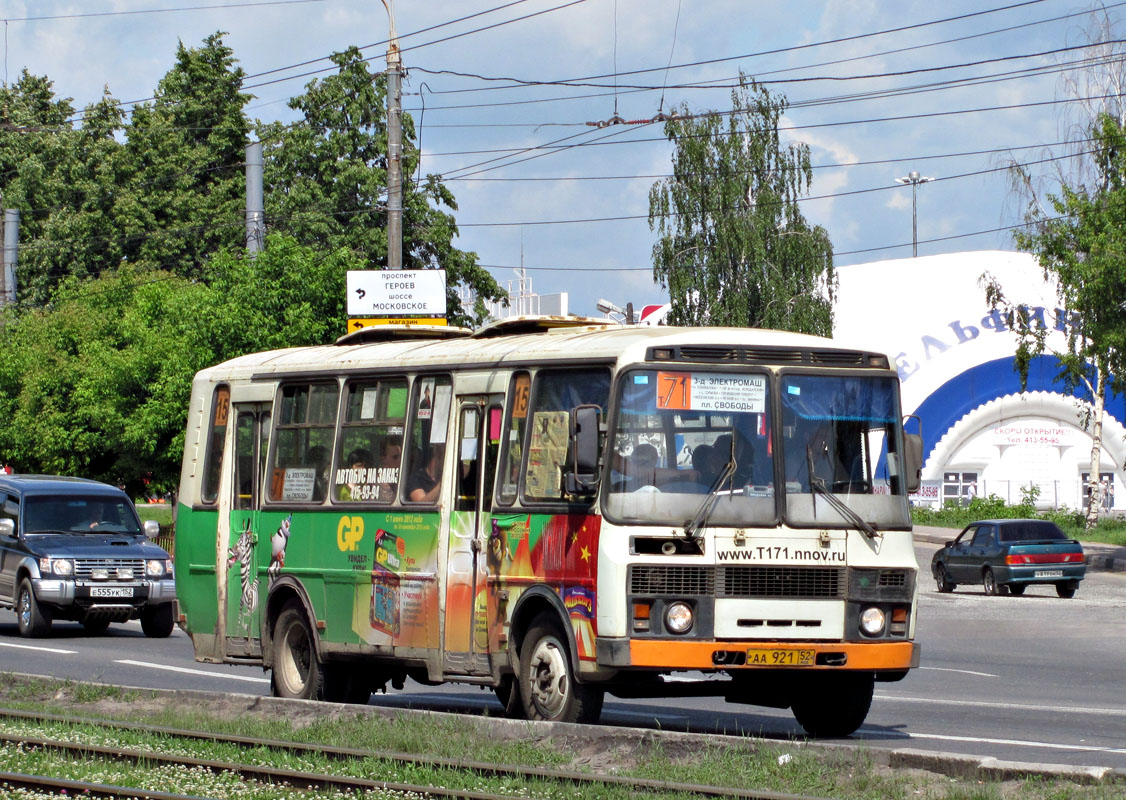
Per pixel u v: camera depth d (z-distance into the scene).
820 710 31.92
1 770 26.91
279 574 37.62
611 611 27.88
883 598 29.52
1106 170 98.44
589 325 34.31
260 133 148.50
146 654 53.72
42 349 115.75
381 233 136.00
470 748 27.89
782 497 29.00
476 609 31.62
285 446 38.31
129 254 162.75
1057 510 163.75
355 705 32.50
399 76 78.12
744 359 29.56
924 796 22.44
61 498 63.91
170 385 92.06
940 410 196.38
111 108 173.00
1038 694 41.88
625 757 26.64
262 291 90.94
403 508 33.91
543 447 30.44
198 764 27.08
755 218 156.75
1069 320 104.00
